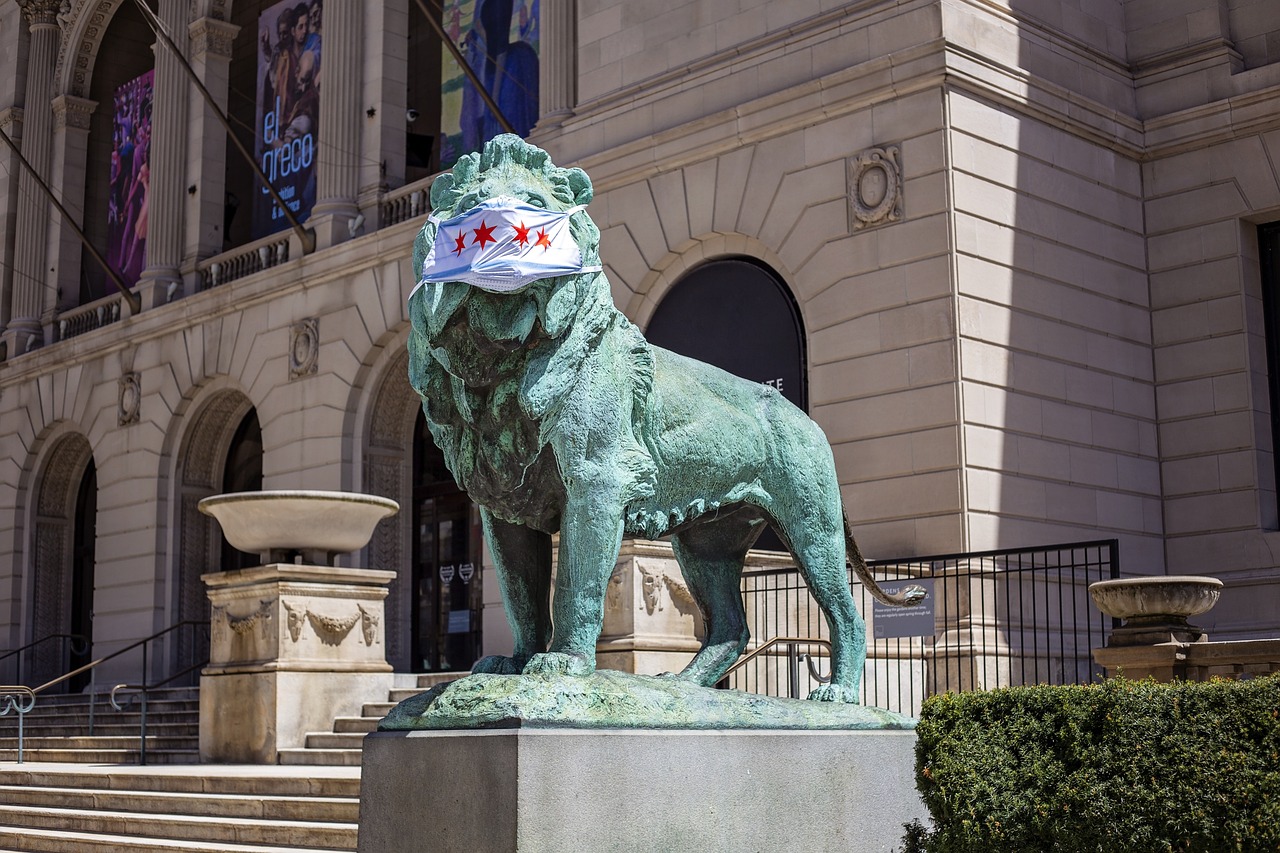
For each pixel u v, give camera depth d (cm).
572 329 628
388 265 2589
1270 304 2009
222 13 3153
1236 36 2072
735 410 729
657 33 2180
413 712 630
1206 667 1155
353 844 1111
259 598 1608
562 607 634
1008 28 1919
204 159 3095
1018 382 1833
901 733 759
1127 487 1959
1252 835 652
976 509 1744
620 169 2158
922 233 1812
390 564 2648
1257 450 1958
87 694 2680
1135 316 2033
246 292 2841
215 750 1622
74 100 3512
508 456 633
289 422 2734
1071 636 1814
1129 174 2069
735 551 766
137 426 3081
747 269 2034
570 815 588
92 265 3550
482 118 2602
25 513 3412
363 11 2811
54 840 1323
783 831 676
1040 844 701
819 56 1958
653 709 635
